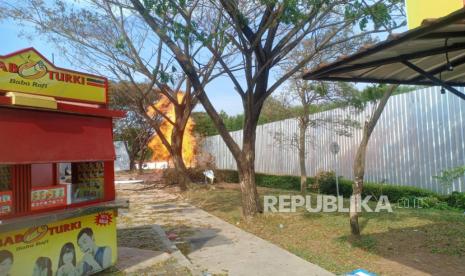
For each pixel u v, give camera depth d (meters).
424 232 7.54
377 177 13.48
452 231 7.46
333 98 13.41
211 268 6.26
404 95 12.40
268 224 9.29
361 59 4.11
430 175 11.59
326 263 6.31
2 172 4.74
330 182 14.83
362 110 13.16
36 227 4.86
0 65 4.62
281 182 18.89
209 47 8.98
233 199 13.75
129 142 39.00
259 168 22.47
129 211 12.33
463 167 9.99
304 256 6.76
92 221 5.63
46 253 4.97
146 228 9.39
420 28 3.17
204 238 8.36
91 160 5.39
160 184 21.89
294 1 7.54
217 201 13.66
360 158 7.68
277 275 5.80
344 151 15.48
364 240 7.33
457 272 5.53
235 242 7.89
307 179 16.78
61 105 5.00
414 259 6.18
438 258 6.14
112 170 6.01
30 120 4.78
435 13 6.29
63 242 5.19
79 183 5.86
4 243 4.52
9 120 4.58
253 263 6.43
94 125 5.59
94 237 5.64
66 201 5.25
